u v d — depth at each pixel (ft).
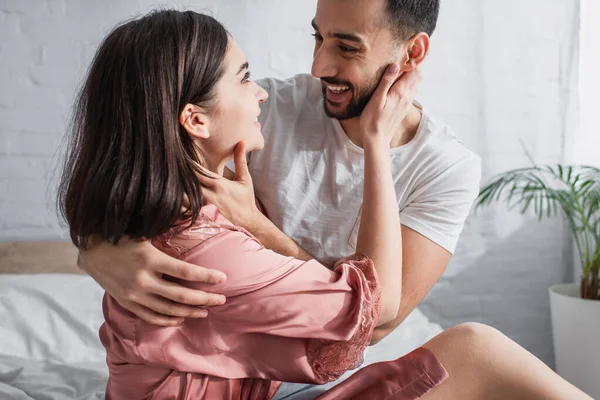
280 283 3.36
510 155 9.35
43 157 8.63
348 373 5.15
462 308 9.46
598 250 8.04
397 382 3.65
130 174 3.28
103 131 3.37
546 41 9.26
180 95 3.42
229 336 3.45
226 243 3.38
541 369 3.61
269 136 4.74
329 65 4.16
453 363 3.64
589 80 9.27
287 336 3.46
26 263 8.26
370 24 4.03
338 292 3.48
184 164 3.40
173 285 3.29
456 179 4.55
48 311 7.01
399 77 4.33
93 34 8.57
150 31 3.43
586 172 9.25
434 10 4.30
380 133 4.08
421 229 4.48
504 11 9.15
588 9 9.20
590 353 7.75
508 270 9.51
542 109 9.33
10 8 8.41
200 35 3.52
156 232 3.30
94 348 6.76
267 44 8.89
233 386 3.54
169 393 3.45
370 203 3.95
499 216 9.41
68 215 3.51
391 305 3.81
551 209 9.53
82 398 5.58
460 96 9.20
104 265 3.40
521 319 9.61
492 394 3.60
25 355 6.50
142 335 3.42
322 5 4.10
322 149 4.64
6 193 8.58
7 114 8.52
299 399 4.00
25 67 8.50
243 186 3.98
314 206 4.64
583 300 7.75
